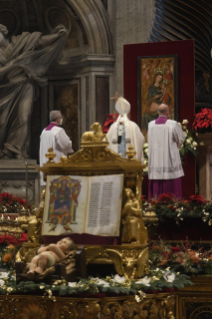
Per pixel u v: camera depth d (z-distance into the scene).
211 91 10.53
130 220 3.94
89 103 14.80
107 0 14.84
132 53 9.52
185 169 8.76
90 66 14.68
